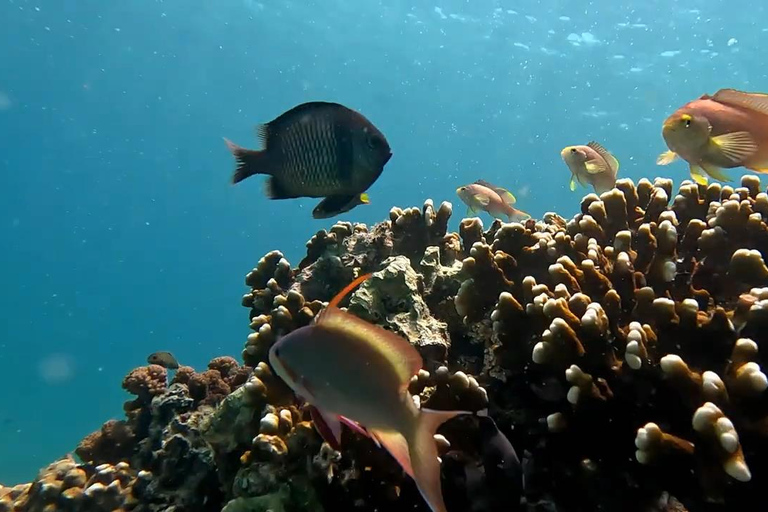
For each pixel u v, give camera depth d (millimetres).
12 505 678
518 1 5262
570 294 456
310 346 291
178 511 530
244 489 414
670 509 341
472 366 507
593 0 4930
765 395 334
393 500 400
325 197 476
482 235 719
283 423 432
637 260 487
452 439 399
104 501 591
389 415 275
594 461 365
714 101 491
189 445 565
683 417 351
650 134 6594
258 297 693
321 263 691
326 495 406
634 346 359
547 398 398
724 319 378
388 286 553
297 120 461
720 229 478
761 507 312
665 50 5324
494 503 365
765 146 459
